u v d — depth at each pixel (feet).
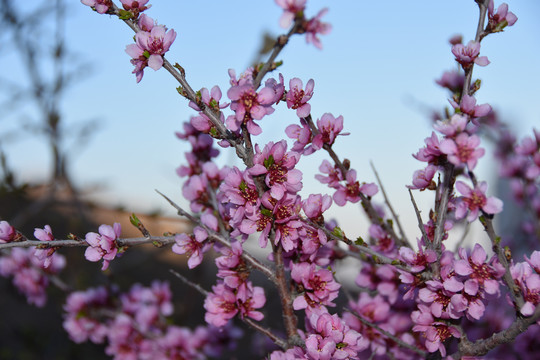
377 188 1.72
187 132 1.90
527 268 1.47
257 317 1.57
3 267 2.51
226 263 1.55
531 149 2.00
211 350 2.28
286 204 1.49
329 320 1.46
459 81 1.88
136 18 1.54
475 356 1.50
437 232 1.54
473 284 1.44
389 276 1.79
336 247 1.77
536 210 2.75
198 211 1.80
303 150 1.59
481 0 1.59
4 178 2.64
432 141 1.50
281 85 1.49
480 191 1.47
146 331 2.31
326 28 1.43
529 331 1.90
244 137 1.47
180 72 1.52
